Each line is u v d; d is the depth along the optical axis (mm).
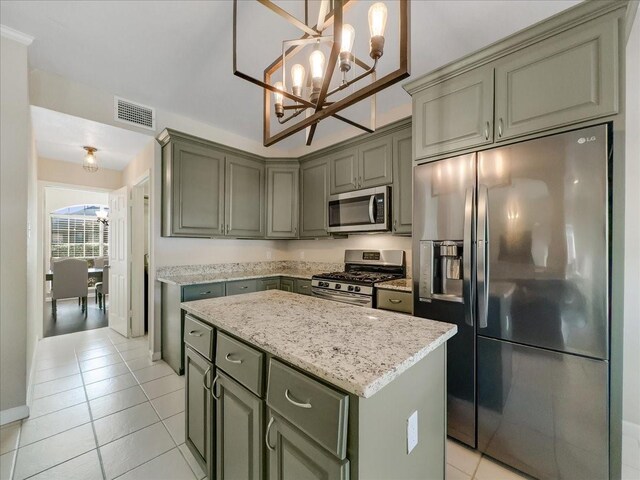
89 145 3166
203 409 1374
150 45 2012
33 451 1641
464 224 1672
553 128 1423
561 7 1645
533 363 1465
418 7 1668
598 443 1299
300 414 866
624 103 1258
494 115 1608
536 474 1458
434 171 1848
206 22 1797
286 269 4184
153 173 2951
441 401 1161
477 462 1589
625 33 1263
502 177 1564
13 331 1896
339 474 756
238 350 1155
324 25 1273
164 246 3053
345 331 1139
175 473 1499
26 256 1936
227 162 3285
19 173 1912
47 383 2422
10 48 1883
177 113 3041
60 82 2381
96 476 1478
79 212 7059
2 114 1858
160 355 2953
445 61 2156
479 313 1625
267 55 2098
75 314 4734
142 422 1911
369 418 785
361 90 1151
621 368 1284
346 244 3512
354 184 3014
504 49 1566
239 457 1141
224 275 3311
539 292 1444
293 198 3705
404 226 2557
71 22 1800
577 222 1349
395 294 2301
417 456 1011
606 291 1283
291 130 1472
